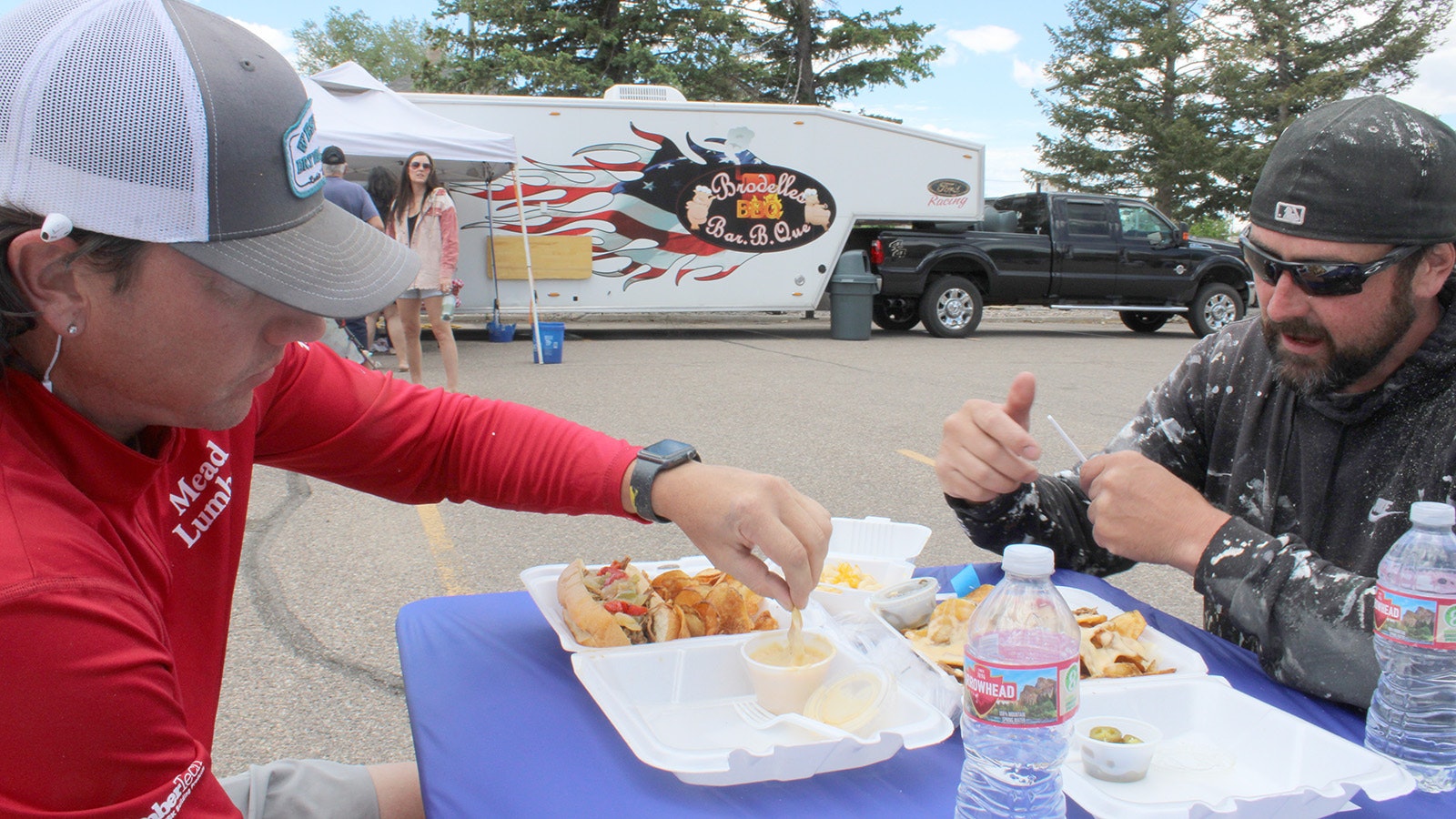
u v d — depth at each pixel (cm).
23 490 82
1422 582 121
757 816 104
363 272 95
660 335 1309
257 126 85
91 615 77
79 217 78
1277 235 139
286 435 140
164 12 82
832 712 125
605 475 141
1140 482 144
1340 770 109
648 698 133
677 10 2258
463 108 1086
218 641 123
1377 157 130
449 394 153
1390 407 149
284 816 136
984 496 175
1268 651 133
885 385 843
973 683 106
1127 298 1277
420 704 129
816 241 1202
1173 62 2772
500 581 357
